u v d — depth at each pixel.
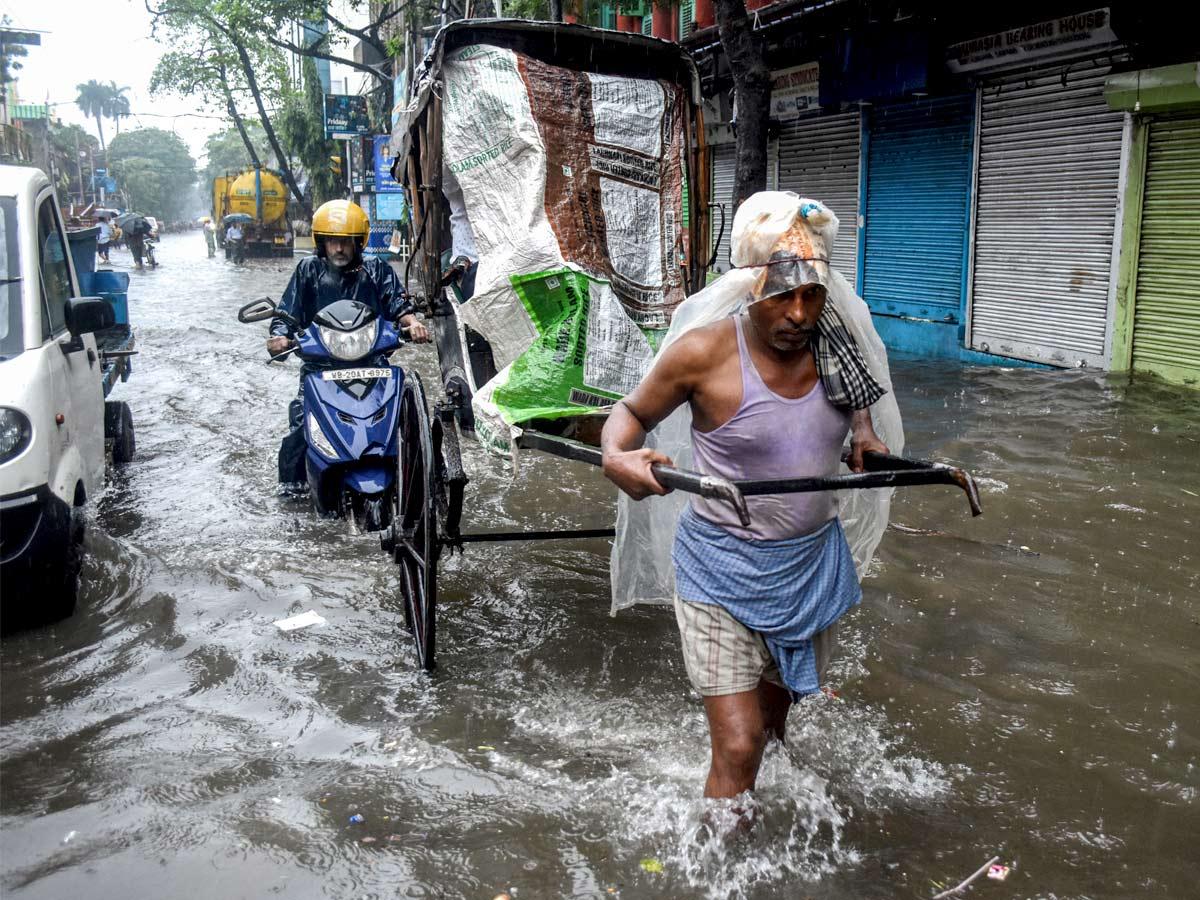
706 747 3.53
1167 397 8.57
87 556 5.41
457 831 3.06
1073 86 9.61
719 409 2.77
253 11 27.92
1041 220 10.16
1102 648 4.23
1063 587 4.84
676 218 5.28
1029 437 7.47
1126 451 7.02
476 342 5.42
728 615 2.86
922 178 11.78
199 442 8.10
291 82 37.03
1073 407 8.34
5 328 4.92
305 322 6.38
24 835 3.05
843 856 2.92
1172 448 7.09
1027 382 9.44
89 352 6.07
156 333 14.83
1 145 38.31
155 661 4.25
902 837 3.01
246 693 3.97
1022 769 3.37
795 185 14.25
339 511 6.08
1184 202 8.77
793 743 3.53
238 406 9.51
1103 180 9.41
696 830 2.90
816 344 2.76
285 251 39.81
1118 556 5.21
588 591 5.02
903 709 3.76
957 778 3.32
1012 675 4.01
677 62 5.60
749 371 2.74
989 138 10.70
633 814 3.13
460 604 4.86
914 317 12.12
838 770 3.37
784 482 2.62
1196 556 5.20
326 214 6.18
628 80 5.34
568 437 4.52
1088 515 5.80
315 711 3.82
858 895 2.76
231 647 4.38
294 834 3.05
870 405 2.84
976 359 11.16
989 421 8.00
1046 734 3.58
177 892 2.80
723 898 2.76
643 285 5.05
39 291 5.15
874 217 12.68
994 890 2.77
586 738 3.61
